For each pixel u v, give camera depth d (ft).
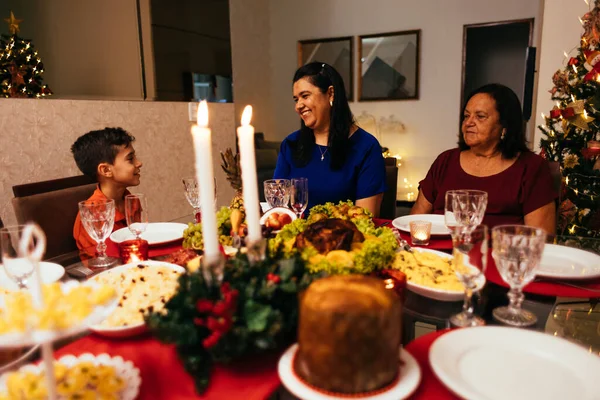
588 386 2.01
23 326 1.67
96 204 3.97
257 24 20.25
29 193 5.99
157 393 2.06
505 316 2.78
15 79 8.58
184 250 3.82
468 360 2.22
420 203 6.61
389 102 19.72
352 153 6.54
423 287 3.02
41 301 1.89
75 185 6.70
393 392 1.94
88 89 10.21
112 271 3.35
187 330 2.05
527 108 12.91
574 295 3.07
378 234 3.60
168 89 12.91
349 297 1.93
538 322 2.74
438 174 6.52
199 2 13.97
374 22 19.42
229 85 15.70
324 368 1.92
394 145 19.95
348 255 2.85
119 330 2.46
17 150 8.58
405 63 19.11
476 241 2.62
